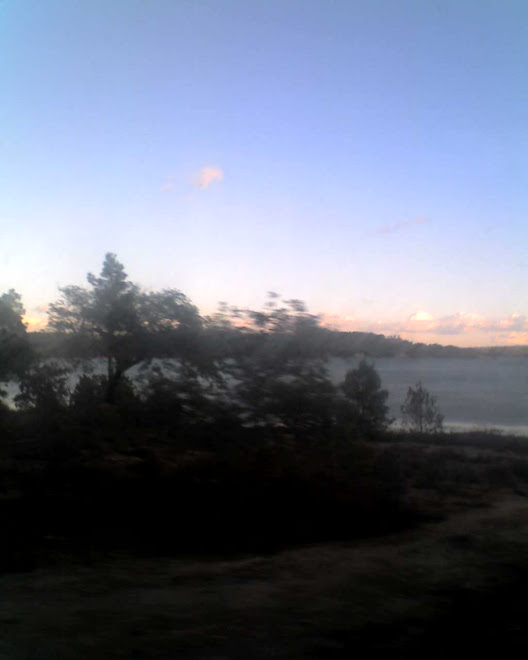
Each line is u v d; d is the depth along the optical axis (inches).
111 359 1002.1
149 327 979.3
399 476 625.9
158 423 647.8
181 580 352.8
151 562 422.0
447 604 293.4
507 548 410.0
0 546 449.4
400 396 2600.9
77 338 1104.2
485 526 517.7
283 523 546.6
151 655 233.5
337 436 641.6
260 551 467.8
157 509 560.7
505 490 798.5
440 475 873.5
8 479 617.6
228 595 312.8
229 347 668.1
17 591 328.8
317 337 674.2
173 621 270.5
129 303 1007.6
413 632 259.8
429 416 1668.3
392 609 286.5
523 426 2006.6
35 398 849.5
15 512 548.7
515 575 341.1
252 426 632.4
